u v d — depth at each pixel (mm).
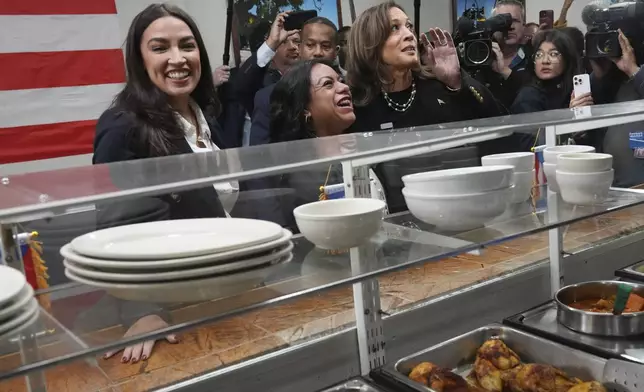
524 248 1615
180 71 1660
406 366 1191
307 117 2066
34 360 645
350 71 2334
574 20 3393
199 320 737
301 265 888
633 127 1528
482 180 989
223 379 1012
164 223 852
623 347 1204
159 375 996
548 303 1456
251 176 906
